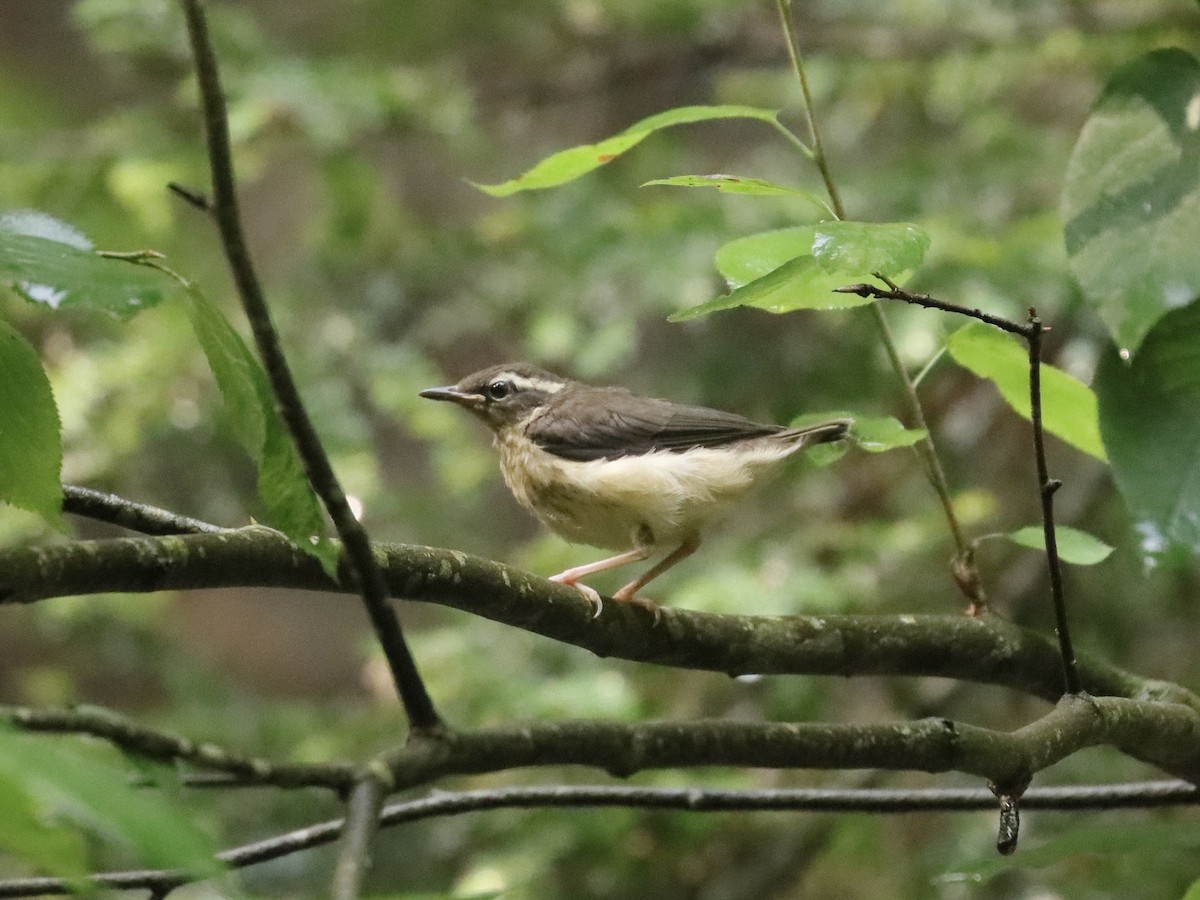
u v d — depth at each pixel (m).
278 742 14.30
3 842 2.35
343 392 14.47
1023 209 14.29
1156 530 3.91
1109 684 6.09
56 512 4.38
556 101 16.66
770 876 12.82
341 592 4.90
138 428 13.70
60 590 4.30
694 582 11.64
